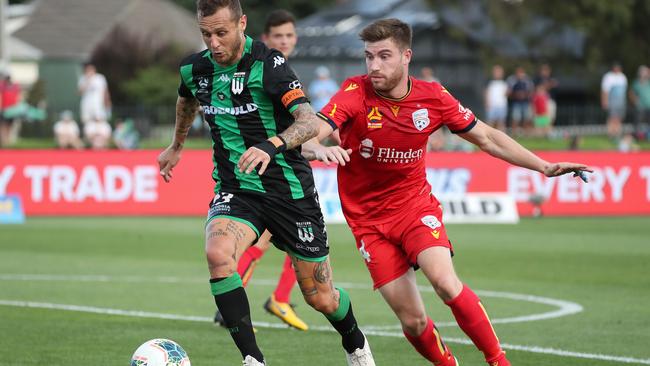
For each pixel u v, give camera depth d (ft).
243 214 74.28
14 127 338.75
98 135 315.37
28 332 100.53
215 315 102.58
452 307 72.43
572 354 89.97
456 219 226.79
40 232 202.28
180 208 233.96
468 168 230.07
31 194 230.68
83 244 183.52
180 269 152.76
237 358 88.17
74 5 615.16
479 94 461.78
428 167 227.81
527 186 235.20
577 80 505.25
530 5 461.37
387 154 74.74
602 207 239.09
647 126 324.19
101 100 316.81
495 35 460.55
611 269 152.66
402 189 75.82
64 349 91.76
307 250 75.77
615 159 238.89
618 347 93.81
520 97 325.01
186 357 70.64
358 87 74.43
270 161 74.28
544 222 225.15
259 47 74.43
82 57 580.30
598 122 328.29
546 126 325.01
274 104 74.23
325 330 103.50
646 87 336.90
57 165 231.50
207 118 76.18
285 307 103.04
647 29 476.13
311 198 75.82
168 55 527.40
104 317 110.32
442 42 462.60
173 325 105.60
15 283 137.39
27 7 652.89
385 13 481.87
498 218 226.99
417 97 74.08
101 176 232.53
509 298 125.29
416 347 76.23
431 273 72.54
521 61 462.19
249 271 99.14
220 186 76.23
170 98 493.77
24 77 579.48
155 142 326.65
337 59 444.14
